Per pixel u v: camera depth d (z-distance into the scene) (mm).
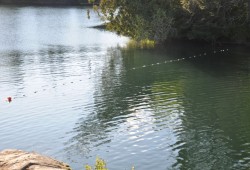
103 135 29016
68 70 54812
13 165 15453
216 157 24578
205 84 44375
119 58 64062
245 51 68125
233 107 34969
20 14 143750
